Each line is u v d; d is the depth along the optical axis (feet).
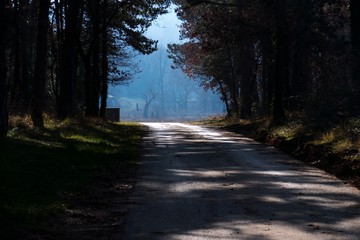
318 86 104.22
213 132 124.16
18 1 134.51
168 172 53.06
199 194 40.78
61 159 54.29
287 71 115.24
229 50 181.98
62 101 108.99
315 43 107.76
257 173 52.34
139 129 137.18
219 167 57.00
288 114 103.96
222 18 116.06
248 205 36.42
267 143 87.81
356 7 89.92
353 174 48.29
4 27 61.11
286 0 101.40
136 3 142.41
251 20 112.57
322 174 51.42
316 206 35.83
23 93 131.95
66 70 109.19
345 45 104.99
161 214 33.81
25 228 29.17
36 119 84.53
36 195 37.24
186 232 28.96
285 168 56.08
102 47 156.87
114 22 150.00
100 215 33.76
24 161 48.57
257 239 27.32
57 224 31.12
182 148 79.00
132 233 28.94
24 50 141.28
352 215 32.99
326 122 77.41
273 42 105.91
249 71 174.19
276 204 36.65
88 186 43.96
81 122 105.81
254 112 171.12
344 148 55.57
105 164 56.80
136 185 45.14
